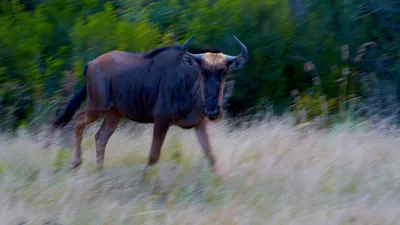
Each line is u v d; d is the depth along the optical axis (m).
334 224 20.09
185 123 25.72
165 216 21.08
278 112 40.34
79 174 25.30
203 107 24.20
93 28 39.38
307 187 23.20
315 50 41.16
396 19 42.00
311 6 41.62
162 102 25.62
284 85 40.97
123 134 32.03
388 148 27.84
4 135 32.34
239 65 24.83
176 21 42.28
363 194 22.81
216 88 24.09
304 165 25.48
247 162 26.14
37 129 33.25
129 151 29.09
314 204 21.97
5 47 39.69
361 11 41.78
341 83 40.34
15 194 23.33
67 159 28.45
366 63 41.59
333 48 41.16
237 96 40.72
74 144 31.05
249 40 40.50
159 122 25.80
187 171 25.83
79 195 23.09
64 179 24.72
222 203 22.30
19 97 38.53
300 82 41.56
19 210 21.66
